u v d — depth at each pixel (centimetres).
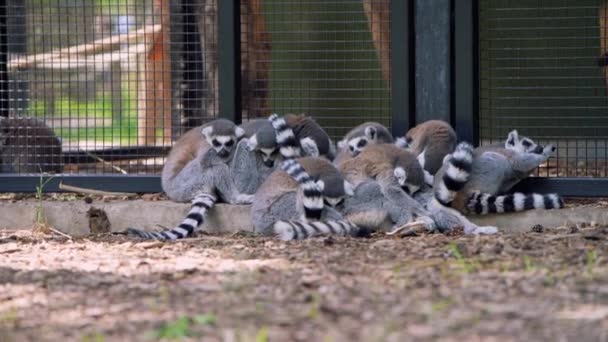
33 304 823
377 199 1240
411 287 830
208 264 1000
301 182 1208
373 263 970
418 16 1308
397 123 1324
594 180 1258
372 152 1263
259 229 1249
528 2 1772
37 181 1352
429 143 1296
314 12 1741
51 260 1059
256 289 841
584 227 1208
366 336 673
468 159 1230
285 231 1177
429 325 699
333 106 1823
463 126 1308
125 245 1170
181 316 750
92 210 1323
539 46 1784
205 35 1681
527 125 1791
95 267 1002
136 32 1903
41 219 1318
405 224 1220
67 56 1786
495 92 1775
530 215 1245
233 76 1348
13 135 1609
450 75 1303
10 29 1606
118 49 1914
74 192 1366
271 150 1322
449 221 1238
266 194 1247
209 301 802
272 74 1850
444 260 973
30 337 714
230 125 1329
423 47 1308
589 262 918
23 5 1620
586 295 780
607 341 650
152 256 1076
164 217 1320
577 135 1788
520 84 1783
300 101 1822
